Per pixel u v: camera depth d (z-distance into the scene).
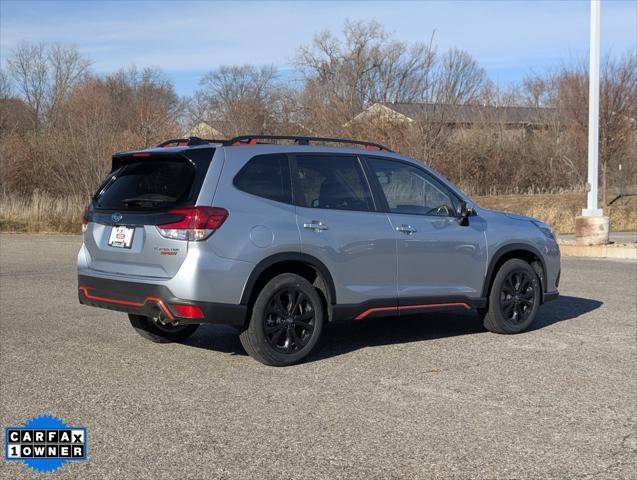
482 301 7.54
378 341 7.37
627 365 6.45
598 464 4.25
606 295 10.52
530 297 7.88
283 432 4.70
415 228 7.03
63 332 7.67
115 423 4.86
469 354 6.82
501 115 34.78
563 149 32.38
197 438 4.59
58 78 52.53
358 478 4.02
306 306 6.38
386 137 25.27
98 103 30.86
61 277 12.03
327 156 6.75
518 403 5.35
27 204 24.38
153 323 7.07
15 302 9.55
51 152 26.28
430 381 5.89
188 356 6.65
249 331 6.13
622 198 28.23
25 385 5.70
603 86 24.70
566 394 5.58
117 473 4.07
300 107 30.92
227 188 6.04
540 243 7.98
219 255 5.88
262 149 6.37
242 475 4.05
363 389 5.65
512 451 4.43
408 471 4.12
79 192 25.16
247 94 39.41
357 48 35.56
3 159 26.77
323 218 6.48
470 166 31.56
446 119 27.41
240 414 5.04
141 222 6.05
